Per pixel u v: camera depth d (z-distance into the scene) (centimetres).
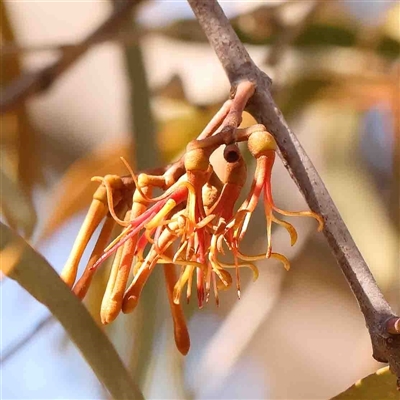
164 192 35
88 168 56
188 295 35
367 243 59
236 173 35
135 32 53
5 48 53
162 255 35
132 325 47
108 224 36
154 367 45
